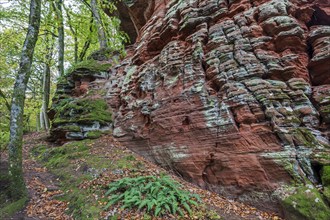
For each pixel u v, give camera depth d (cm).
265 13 801
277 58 749
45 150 1179
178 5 1066
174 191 632
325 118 664
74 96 1417
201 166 765
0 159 978
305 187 571
